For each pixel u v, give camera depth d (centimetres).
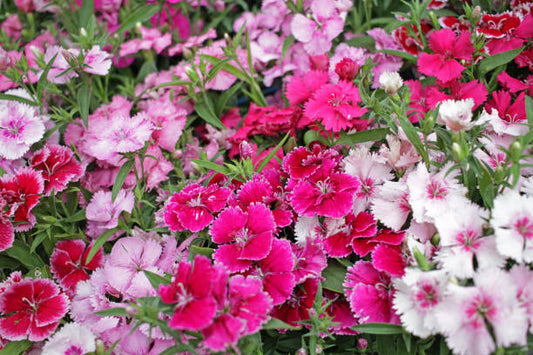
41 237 49
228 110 59
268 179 49
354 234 45
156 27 65
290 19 60
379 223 46
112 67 62
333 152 48
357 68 52
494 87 52
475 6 52
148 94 59
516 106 47
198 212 46
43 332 46
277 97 61
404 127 45
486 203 43
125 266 48
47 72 52
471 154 42
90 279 49
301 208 46
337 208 46
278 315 44
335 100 50
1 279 50
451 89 50
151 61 61
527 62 52
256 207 45
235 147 54
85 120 54
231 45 58
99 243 48
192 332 41
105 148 50
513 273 41
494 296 40
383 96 53
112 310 41
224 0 64
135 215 50
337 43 60
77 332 45
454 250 42
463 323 40
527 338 40
